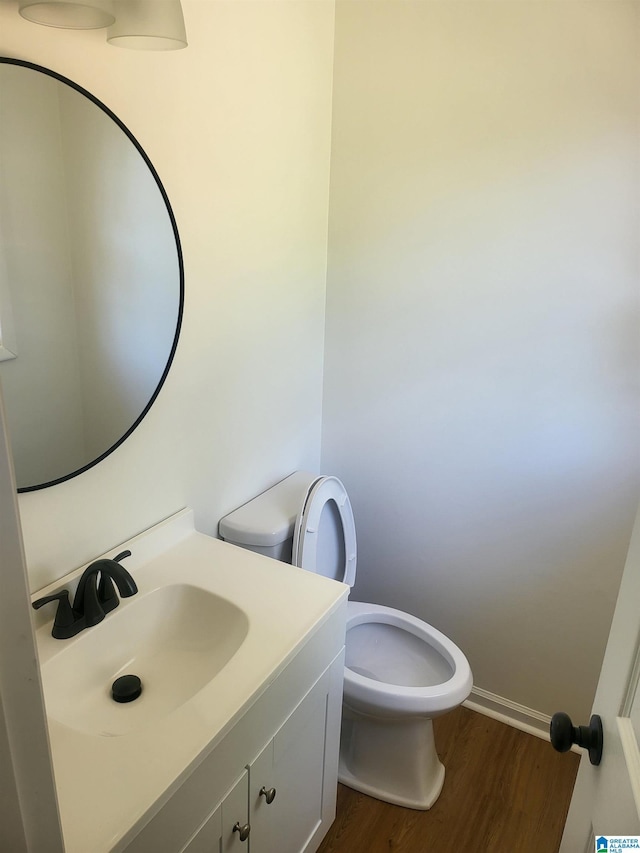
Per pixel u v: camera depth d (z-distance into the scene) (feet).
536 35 5.33
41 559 4.29
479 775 6.48
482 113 5.72
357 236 6.64
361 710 5.71
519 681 7.06
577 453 6.08
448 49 5.71
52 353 4.00
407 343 6.67
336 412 7.34
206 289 5.26
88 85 3.97
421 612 7.47
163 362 4.87
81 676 4.16
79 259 4.06
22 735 1.63
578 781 3.30
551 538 6.44
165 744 3.39
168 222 4.67
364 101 6.22
